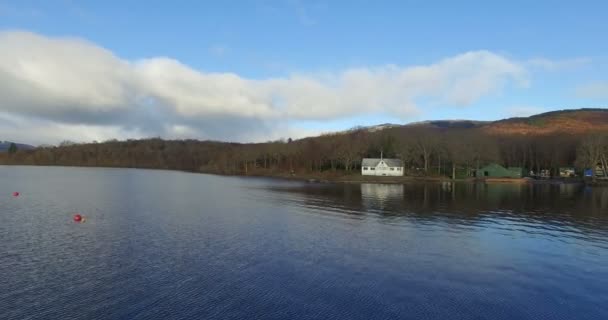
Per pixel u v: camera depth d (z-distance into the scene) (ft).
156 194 280.92
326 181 464.24
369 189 346.54
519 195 292.81
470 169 531.50
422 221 174.91
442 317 76.84
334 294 86.79
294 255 115.75
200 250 119.24
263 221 169.78
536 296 87.76
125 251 116.78
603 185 401.90
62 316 74.18
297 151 652.07
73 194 268.82
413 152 549.13
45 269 99.81
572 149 606.96
